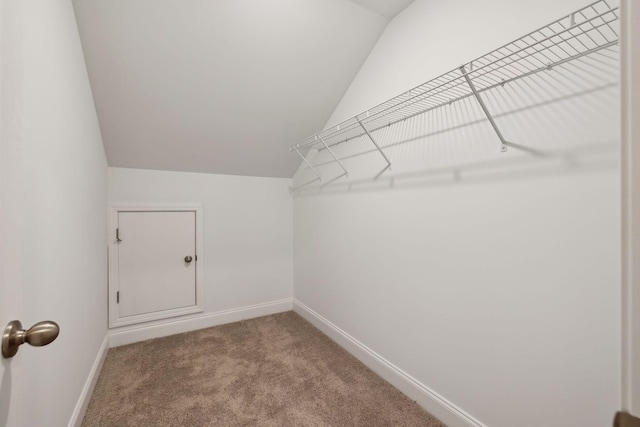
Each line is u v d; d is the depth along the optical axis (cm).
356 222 193
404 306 155
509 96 107
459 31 128
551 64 94
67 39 117
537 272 100
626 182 34
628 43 34
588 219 87
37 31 86
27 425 78
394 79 164
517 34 106
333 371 176
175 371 175
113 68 154
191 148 217
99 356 172
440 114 135
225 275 254
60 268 105
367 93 186
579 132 89
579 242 89
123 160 207
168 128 196
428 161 141
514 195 106
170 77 167
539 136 98
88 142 149
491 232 114
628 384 34
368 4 158
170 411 141
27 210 78
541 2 99
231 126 210
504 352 110
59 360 104
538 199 99
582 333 89
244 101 194
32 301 81
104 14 134
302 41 169
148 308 221
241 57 167
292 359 190
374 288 177
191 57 161
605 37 84
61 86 108
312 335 227
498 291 112
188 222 236
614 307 83
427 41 144
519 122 104
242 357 192
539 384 100
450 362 131
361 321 189
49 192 95
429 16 144
